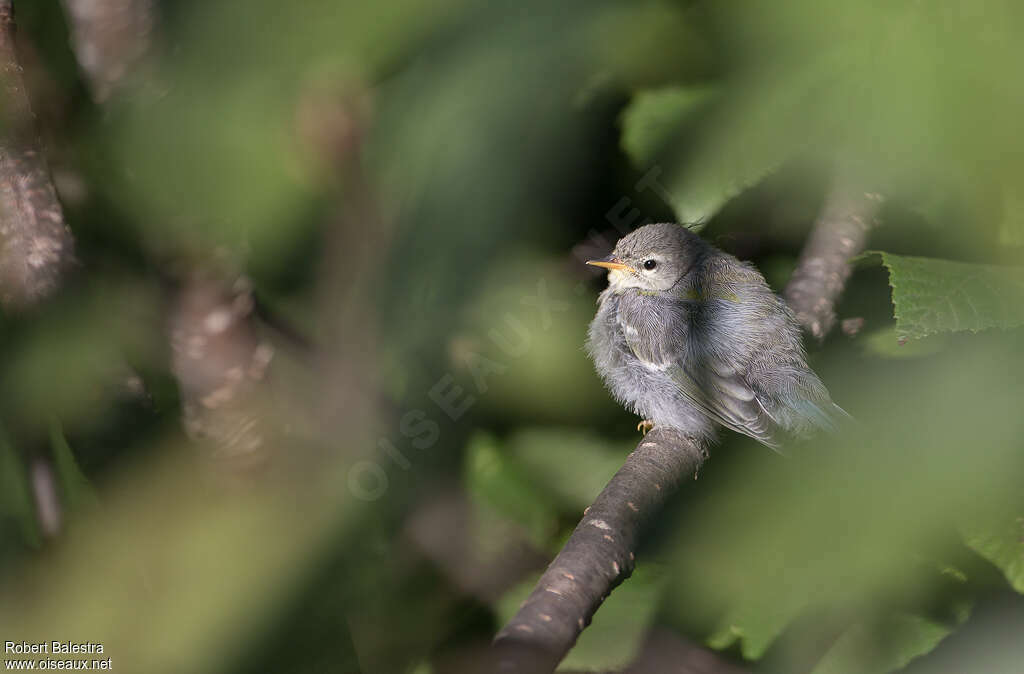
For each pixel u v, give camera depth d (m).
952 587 5.48
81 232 7.19
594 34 6.60
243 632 6.33
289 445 7.48
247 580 6.45
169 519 6.58
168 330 6.56
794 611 5.45
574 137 7.18
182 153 6.44
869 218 7.70
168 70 6.54
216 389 6.59
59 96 7.16
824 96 5.59
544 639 5.07
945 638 5.41
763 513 5.22
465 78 6.61
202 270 6.47
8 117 6.77
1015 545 4.83
